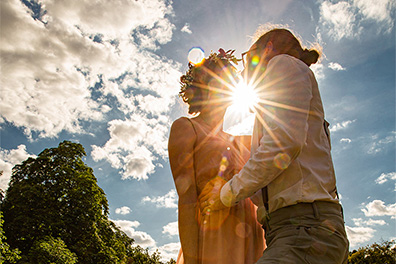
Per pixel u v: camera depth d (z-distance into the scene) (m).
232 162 2.39
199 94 2.52
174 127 2.39
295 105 1.80
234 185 1.88
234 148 2.47
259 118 2.03
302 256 1.68
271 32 2.22
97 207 28.64
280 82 1.88
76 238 26.88
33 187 26.45
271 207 1.85
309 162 1.85
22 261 22.42
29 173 28.30
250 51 2.25
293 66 1.90
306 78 1.87
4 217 26.23
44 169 28.48
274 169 1.74
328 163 1.90
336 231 1.74
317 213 1.74
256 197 2.08
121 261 30.56
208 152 2.33
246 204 2.43
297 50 2.19
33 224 25.42
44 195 26.80
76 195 27.50
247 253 2.31
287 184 1.81
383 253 52.25
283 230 1.78
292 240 1.72
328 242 1.71
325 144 1.94
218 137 2.46
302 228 1.72
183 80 2.58
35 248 23.20
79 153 30.09
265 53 2.18
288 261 1.67
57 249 23.58
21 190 26.44
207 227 2.22
